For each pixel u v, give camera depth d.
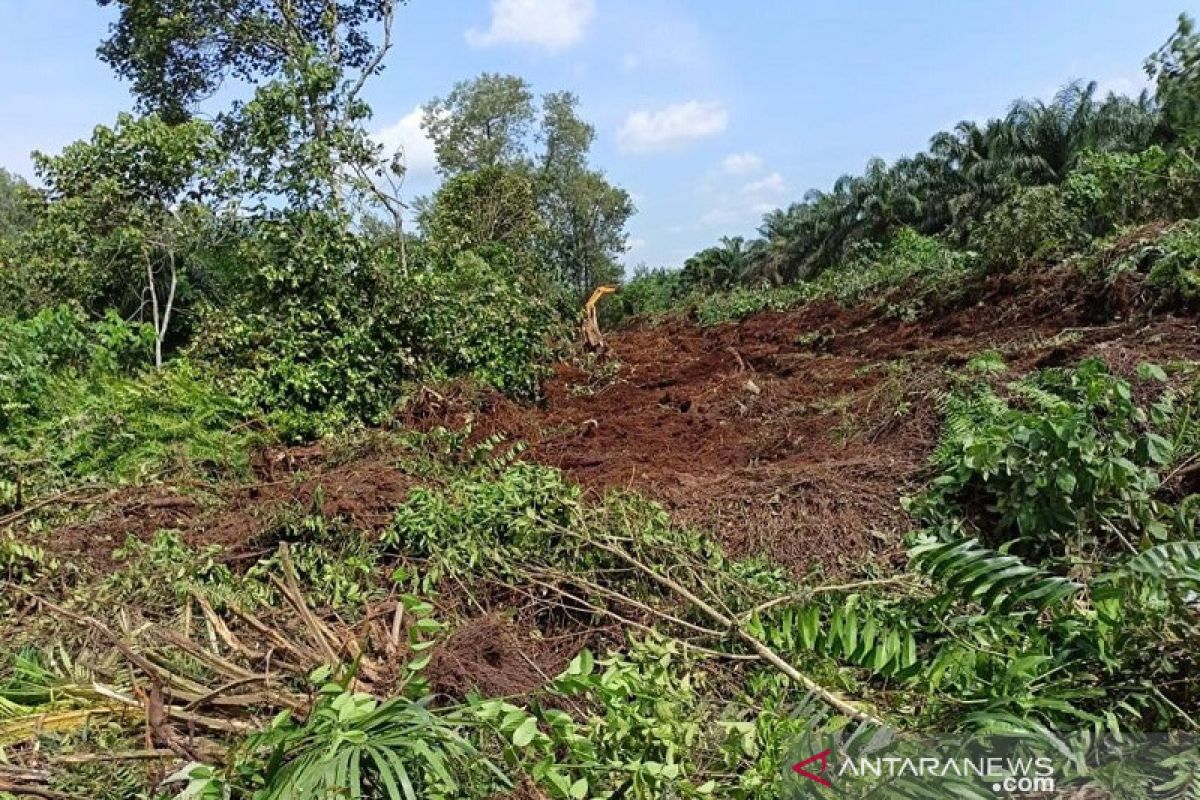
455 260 11.39
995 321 8.61
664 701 2.45
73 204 11.15
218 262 13.24
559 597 3.71
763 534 4.35
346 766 1.94
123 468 6.09
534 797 2.28
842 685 2.69
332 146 10.48
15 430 6.80
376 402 7.82
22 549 4.23
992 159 22.17
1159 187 9.34
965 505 4.24
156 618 3.71
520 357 9.23
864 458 5.10
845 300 13.77
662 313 23.69
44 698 2.94
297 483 5.28
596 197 35.31
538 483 4.34
